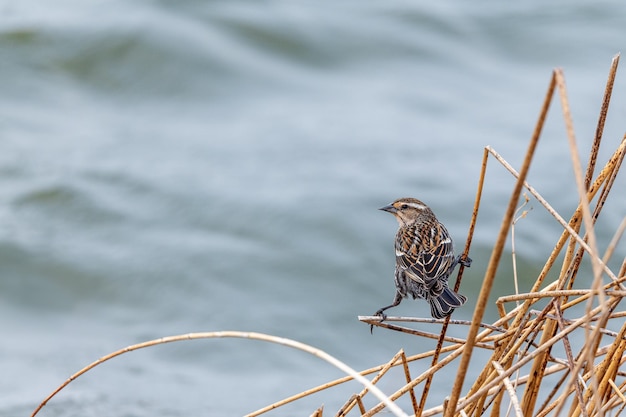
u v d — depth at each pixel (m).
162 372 14.91
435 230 8.74
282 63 24.11
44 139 20.67
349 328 16.12
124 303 16.86
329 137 21.16
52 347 15.54
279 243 17.84
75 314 16.62
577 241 6.09
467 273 16.95
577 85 23.16
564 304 6.81
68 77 22.88
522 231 17.75
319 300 16.72
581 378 6.52
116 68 23.05
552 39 25.38
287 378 14.88
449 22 25.92
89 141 20.77
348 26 25.22
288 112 22.25
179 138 21.05
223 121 21.88
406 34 25.28
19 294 16.95
